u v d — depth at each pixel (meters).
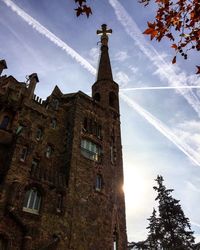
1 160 25.23
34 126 33.16
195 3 6.55
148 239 44.31
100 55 61.78
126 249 31.38
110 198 33.94
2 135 26.62
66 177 30.84
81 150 35.09
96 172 34.66
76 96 41.31
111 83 50.88
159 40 7.00
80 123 38.03
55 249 23.61
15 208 21.84
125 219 34.16
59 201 27.84
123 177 38.91
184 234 41.53
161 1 6.75
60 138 36.44
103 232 29.78
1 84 31.41
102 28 68.19
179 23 6.78
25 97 33.38
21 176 23.91
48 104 38.53
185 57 7.00
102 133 40.56
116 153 40.69
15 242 20.02
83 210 29.33
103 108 44.69
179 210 43.88
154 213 46.81
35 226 23.31
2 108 28.69
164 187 47.41
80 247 26.27
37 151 31.83
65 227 26.17
